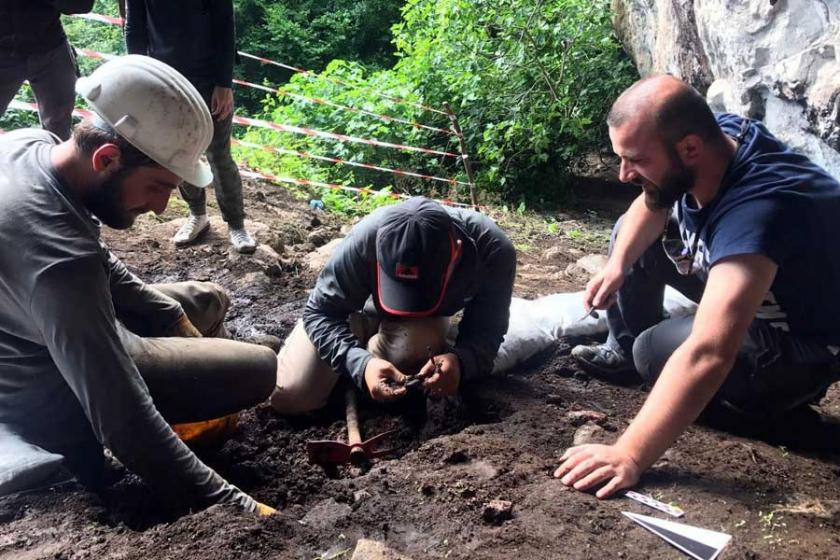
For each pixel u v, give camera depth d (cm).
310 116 943
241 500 252
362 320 357
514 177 981
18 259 222
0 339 245
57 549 227
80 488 267
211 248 509
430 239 289
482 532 239
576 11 963
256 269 484
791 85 425
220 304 355
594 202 1027
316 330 322
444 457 285
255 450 322
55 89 438
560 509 249
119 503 267
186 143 237
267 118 1140
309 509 265
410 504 255
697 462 284
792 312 283
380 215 308
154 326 317
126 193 237
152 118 229
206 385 287
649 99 257
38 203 226
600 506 252
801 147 445
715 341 246
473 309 335
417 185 954
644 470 261
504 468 275
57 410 259
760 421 313
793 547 236
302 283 480
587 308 345
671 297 388
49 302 221
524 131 975
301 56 1712
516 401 338
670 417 254
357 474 303
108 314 231
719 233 259
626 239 334
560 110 985
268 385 303
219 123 451
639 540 236
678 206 297
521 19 966
